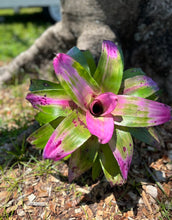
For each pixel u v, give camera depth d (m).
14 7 3.02
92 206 0.79
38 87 0.77
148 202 0.80
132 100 0.70
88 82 0.71
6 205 0.80
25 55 1.49
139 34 1.20
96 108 0.76
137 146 0.98
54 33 1.33
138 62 1.26
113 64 0.73
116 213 0.77
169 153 0.96
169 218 0.75
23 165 0.93
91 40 1.13
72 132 0.68
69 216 0.77
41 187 0.85
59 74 0.66
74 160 0.73
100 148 0.74
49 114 0.74
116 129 0.71
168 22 1.11
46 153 0.64
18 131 1.10
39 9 3.76
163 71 1.20
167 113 0.67
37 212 0.78
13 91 1.47
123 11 1.10
